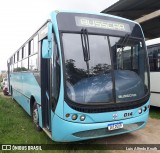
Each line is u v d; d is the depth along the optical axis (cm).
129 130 572
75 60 527
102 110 526
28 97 853
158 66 964
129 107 562
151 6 1575
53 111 537
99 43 559
